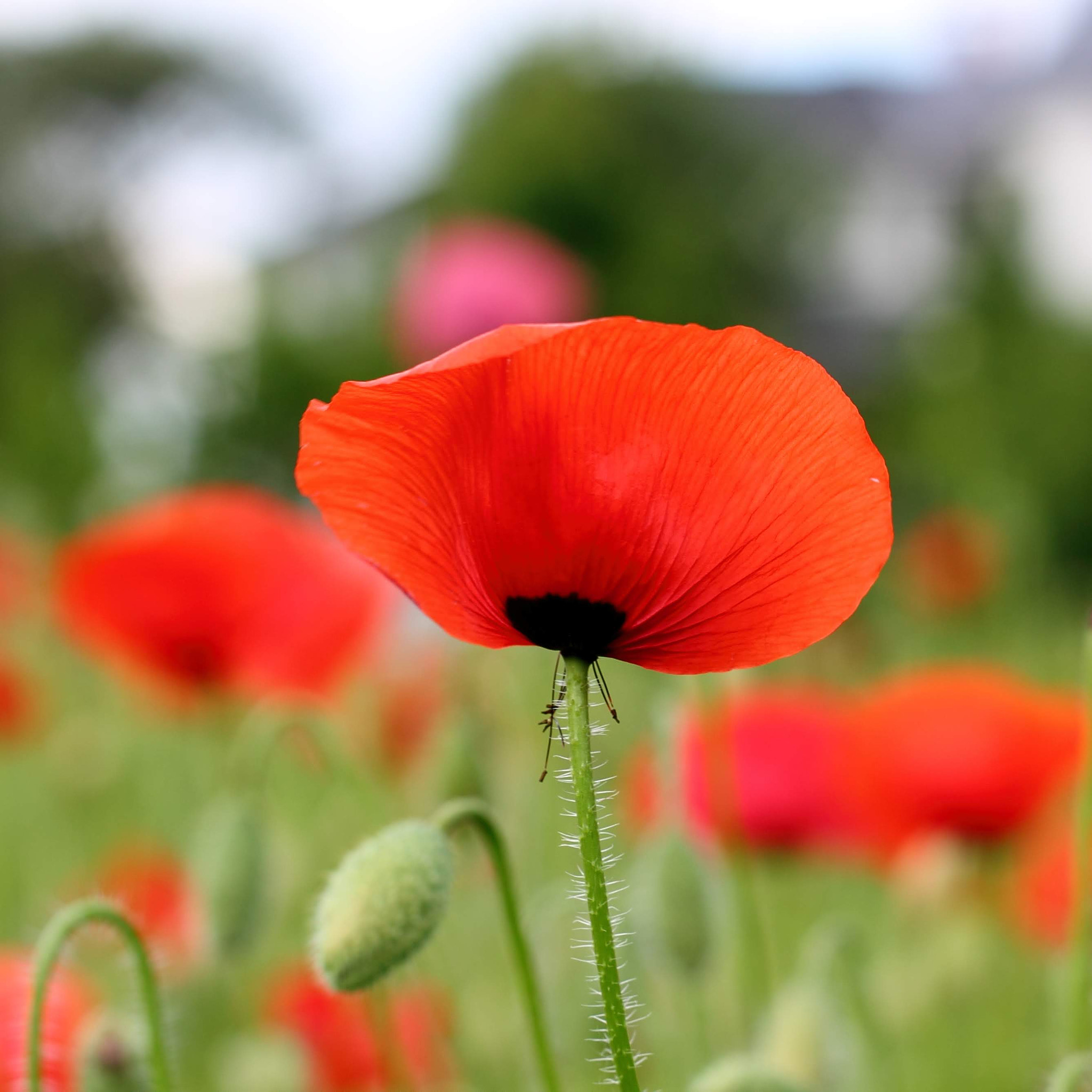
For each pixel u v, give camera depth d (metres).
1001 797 0.70
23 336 5.27
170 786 1.05
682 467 0.48
